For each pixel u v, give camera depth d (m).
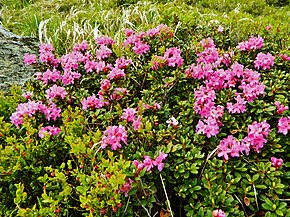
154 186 0.54
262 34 1.01
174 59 0.75
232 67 0.70
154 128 0.64
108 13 1.52
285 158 0.64
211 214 0.50
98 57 0.85
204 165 0.58
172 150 0.57
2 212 0.60
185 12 1.44
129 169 0.55
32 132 0.65
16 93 0.81
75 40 1.31
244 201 0.53
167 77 0.71
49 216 0.55
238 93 0.67
